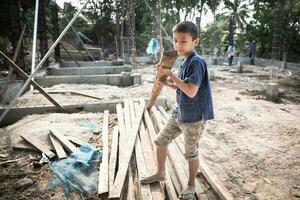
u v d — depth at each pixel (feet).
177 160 13.21
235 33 103.04
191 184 10.73
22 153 15.05
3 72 43.93
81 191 11.62
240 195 12.09
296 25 78.54
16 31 39.88
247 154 16.07
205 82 9.29
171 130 10.38
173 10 104.27
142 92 29.86
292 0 71.15
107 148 14.35
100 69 45.01
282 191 12.51
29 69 44.55
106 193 10.86
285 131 19.98
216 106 26.53
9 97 29.43
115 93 28.76
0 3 54.44
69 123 18.76
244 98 31.76
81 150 14.35
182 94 9.39
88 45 100.17
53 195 11.53
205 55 85.20
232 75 53.47
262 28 85.71
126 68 46.03
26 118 20.26
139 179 11.77
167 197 11.18
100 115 20.89
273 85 31.94
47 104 23.82
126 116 18.69
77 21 101.86
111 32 101.50
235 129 20.15
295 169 14.52
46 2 61.26
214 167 14.38
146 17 100.48
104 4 98.17
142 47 98.78
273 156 15.90
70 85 34.37
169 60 8.89
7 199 11.37
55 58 55.88
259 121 22.03
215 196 11.59
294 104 31.32
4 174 12.89
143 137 15.66
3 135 17.28
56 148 14.71
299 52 84.02
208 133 19.19
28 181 12.26
